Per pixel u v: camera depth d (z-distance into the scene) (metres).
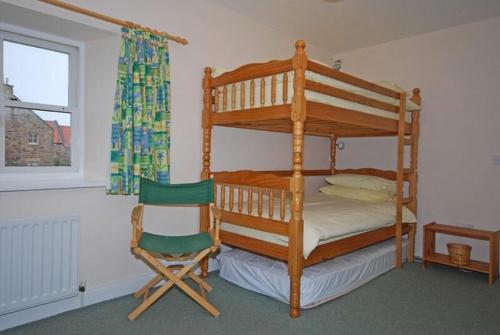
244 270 2.64
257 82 2.49
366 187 3.67
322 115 2.32
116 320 2.10
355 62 4.17
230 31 3.12
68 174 2.47
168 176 2.53
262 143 3.49
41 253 2.05
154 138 2.49
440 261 3.18
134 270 2.56
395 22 3.32
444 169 3.50
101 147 2.45
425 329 2.05
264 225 2.41
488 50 3.22
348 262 2.72
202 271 2.88
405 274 3.07
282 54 3.64
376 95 2.92
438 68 3.53
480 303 2.45
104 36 2.41
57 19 2.12
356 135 4.03
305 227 2.28
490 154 3.22
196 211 2.92
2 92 2.17
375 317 2.20
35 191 2.08
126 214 2.50
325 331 2.01
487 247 3.24
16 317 2.01
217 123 2.76
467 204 3.35
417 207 3.67
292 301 2.19
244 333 1.96
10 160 2.22
